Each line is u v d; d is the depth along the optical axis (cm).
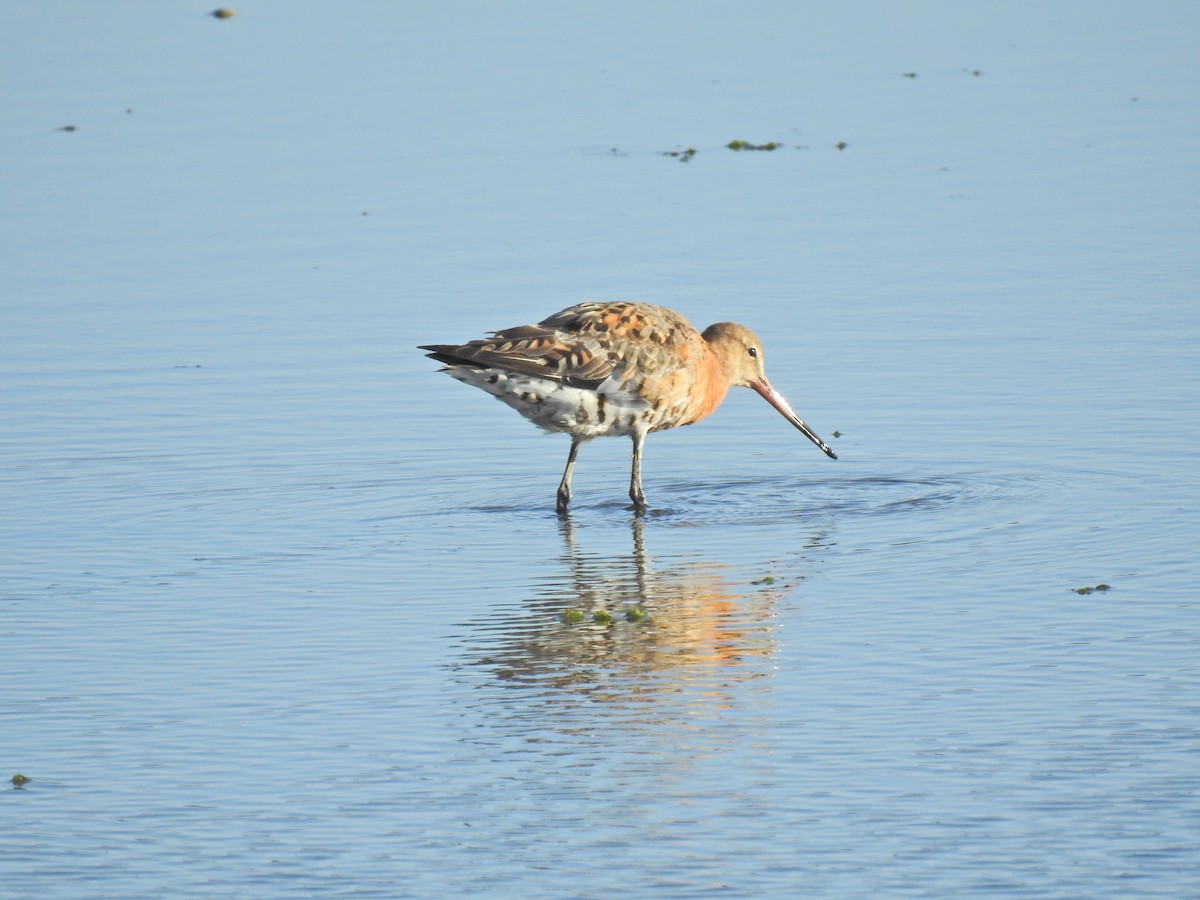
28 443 1736
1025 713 1052
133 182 2711
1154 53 3303
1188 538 1392
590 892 850
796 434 1777
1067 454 1638
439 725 1074
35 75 3300
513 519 1561
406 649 1220
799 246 2341
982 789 948
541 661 1189
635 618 1273
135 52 3450
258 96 3144
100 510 1561
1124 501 1502
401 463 1708
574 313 1666
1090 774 960
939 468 1636
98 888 869
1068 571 1330
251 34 3588
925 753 1000
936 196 2544
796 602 1298
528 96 3125
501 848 902
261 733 1066
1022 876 849
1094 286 2139
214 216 2555
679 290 2172
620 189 2616
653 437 1820
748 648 1202
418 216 2522
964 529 1462
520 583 1374
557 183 2656
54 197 2645
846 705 1083
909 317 2062
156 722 1086
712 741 1035
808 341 1997
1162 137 2772
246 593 1351
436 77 3244
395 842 911
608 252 2322
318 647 1225
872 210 2491
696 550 1455
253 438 1762
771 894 841
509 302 2148
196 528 1517
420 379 1952
